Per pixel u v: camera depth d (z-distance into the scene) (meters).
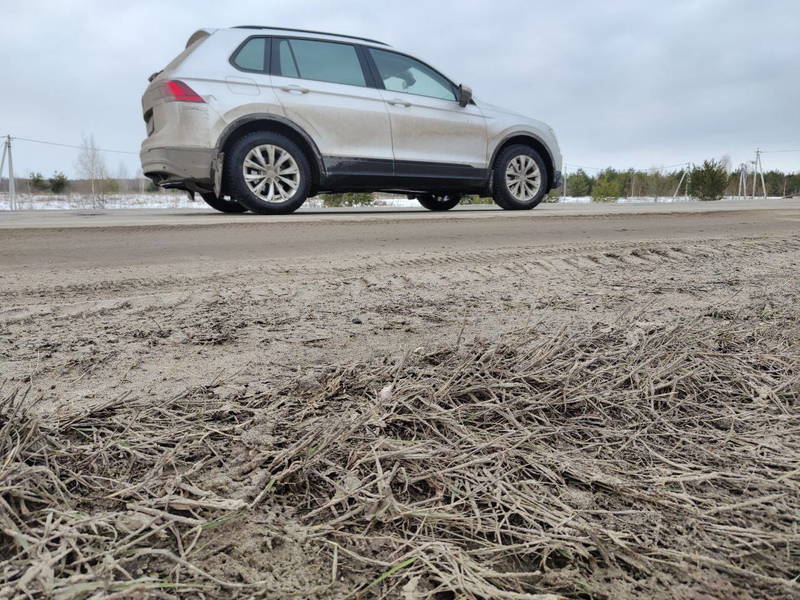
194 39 5.72
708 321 2.19
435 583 0.82
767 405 1.45
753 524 0.96
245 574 0.82
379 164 5.86
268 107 5.34
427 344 1.92
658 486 1.07
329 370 1.65
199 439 1.21
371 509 0.97
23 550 0.81
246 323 2.25
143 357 1.81
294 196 5.58
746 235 4.95
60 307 2.47
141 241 4.19
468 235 4.79
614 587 0.81
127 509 0.94
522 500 1.01
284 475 1.05
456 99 6.45
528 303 2.60
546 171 7.05
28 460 1.08
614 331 2.01
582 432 1.29
